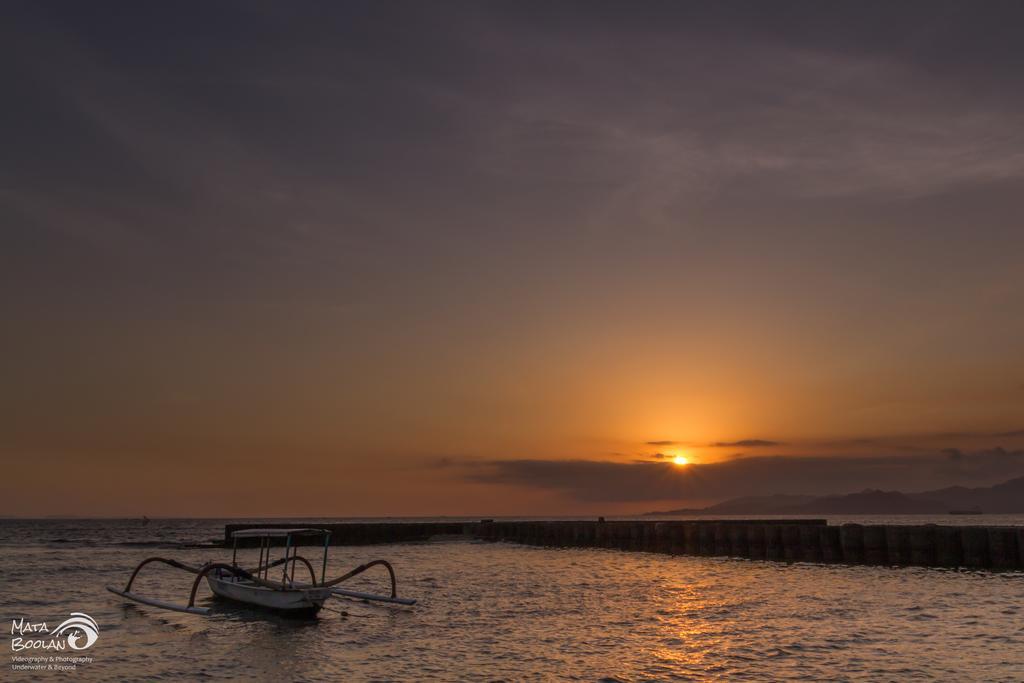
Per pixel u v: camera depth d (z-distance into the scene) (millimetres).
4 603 29922
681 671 17969
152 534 122000
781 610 27719
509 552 64500
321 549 69875
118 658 19750
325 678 17516
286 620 25469
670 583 37906
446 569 47500
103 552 65625
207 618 25984
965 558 41688
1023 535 39719
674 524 59469
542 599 31578
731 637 22312
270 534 27469
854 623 24609
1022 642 21141
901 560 43812
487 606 29266
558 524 73125
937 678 17062
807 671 17828
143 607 28484
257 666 18766
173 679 17516
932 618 25453
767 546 51156
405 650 20625
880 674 17469
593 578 41031
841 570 43594
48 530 146875
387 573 44625
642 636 22625
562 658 19516
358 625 24703
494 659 19438
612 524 67438
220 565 27375
